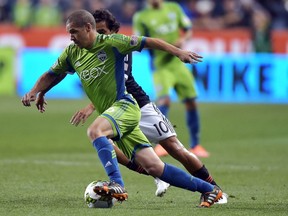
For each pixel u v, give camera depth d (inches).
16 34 3097.9
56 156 1627.7
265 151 1739.7
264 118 2413.9
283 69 2913.4
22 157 1605.6
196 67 2945.4
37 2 3326.8
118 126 981.8
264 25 2935.5
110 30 1081.4
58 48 3041.3
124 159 1099.9
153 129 1080.2
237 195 1138.7
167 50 972.6
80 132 2086.6
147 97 1096.2
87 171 1407.5
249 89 2923.2
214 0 3282.5
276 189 1208.8
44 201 1054.4
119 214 933.8
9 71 3078.2
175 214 939.3
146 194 1144.8
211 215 936.3
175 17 1839.3
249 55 2942.9
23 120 2348.7
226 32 2967.5
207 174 1077.8
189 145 1866.4
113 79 1000.9
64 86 3056.1
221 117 2443.4
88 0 3324.3
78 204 1024.2
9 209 979.3
